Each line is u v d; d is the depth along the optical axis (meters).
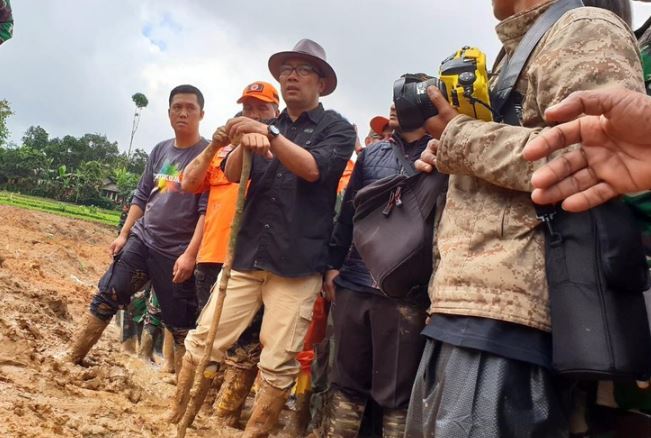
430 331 1.88
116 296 4.92
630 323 1.57
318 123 3.92
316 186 3.77
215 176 4.77
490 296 1.73
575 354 1.57
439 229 2.06
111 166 95.38
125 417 3.70
